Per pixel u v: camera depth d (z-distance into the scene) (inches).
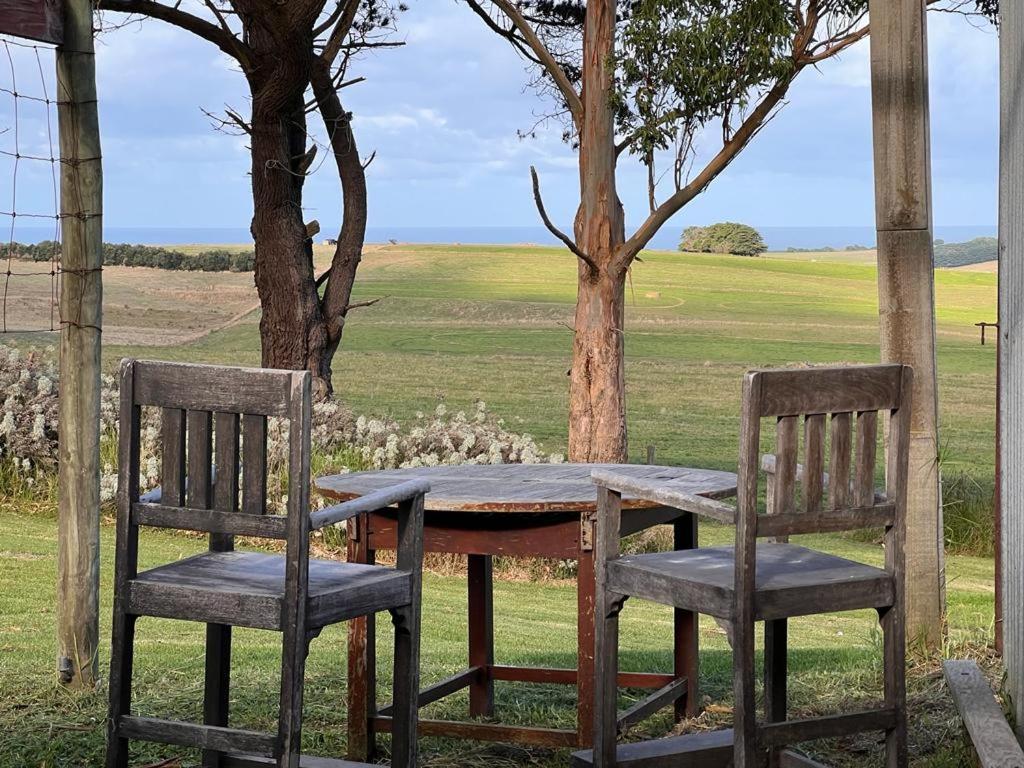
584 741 164.7
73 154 188.9
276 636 264.7
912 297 212.8
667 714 193.3
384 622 294.8
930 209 214.5
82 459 189.5
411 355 1833.2
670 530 462.0
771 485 156.6
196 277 3004.4
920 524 210.5
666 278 3129.9
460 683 189.0
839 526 134.0
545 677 191.8
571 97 586.6
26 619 255.4
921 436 211.6
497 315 2415.1
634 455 1035.9
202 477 126.8
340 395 1355.8
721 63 473.4
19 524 424.2
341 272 684.1
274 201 663.1
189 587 126.9
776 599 130.3
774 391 128.8
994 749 132.7
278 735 123.3
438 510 164.1
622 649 275.3
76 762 156.8
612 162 581.0
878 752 165.5
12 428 481.7
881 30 213.3
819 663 243.6
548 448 1022.4
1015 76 159.6
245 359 1724.9
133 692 190.4
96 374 191.0
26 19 180.7
